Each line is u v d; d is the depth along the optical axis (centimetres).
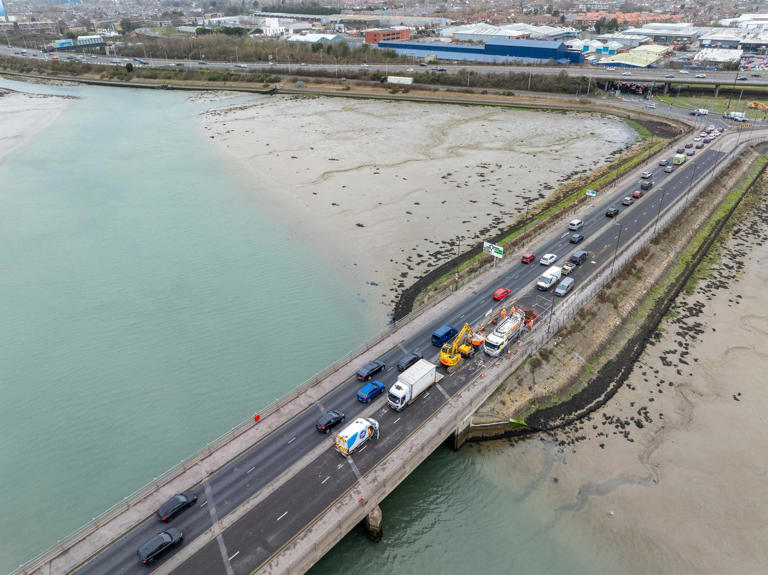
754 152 14912
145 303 7981
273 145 15712
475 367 6331
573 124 18150
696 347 7250
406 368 6191
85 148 15662
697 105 19425
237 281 8550
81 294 8206
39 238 9950
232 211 11131
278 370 6631
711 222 10912
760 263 9400
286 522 4394
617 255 8844
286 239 9931
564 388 6419
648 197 11300
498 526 4847
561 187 12431
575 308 7394
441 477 5331
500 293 7650
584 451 5641
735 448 5659
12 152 15262
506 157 14700
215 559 4094
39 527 4769
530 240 9506
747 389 6488
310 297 8144
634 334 7506
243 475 4853
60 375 6556
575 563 4553
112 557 4122
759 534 4772
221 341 7156
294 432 5359
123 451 5528
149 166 13975
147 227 10406
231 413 5981
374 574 4431
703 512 4975
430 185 12569
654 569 4506
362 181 12788
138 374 6575
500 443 5750
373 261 9162
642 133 16862
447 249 9544
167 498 4622
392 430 5353
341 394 5888
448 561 4547
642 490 5194
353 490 4684
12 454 5509
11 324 7475
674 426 5972
